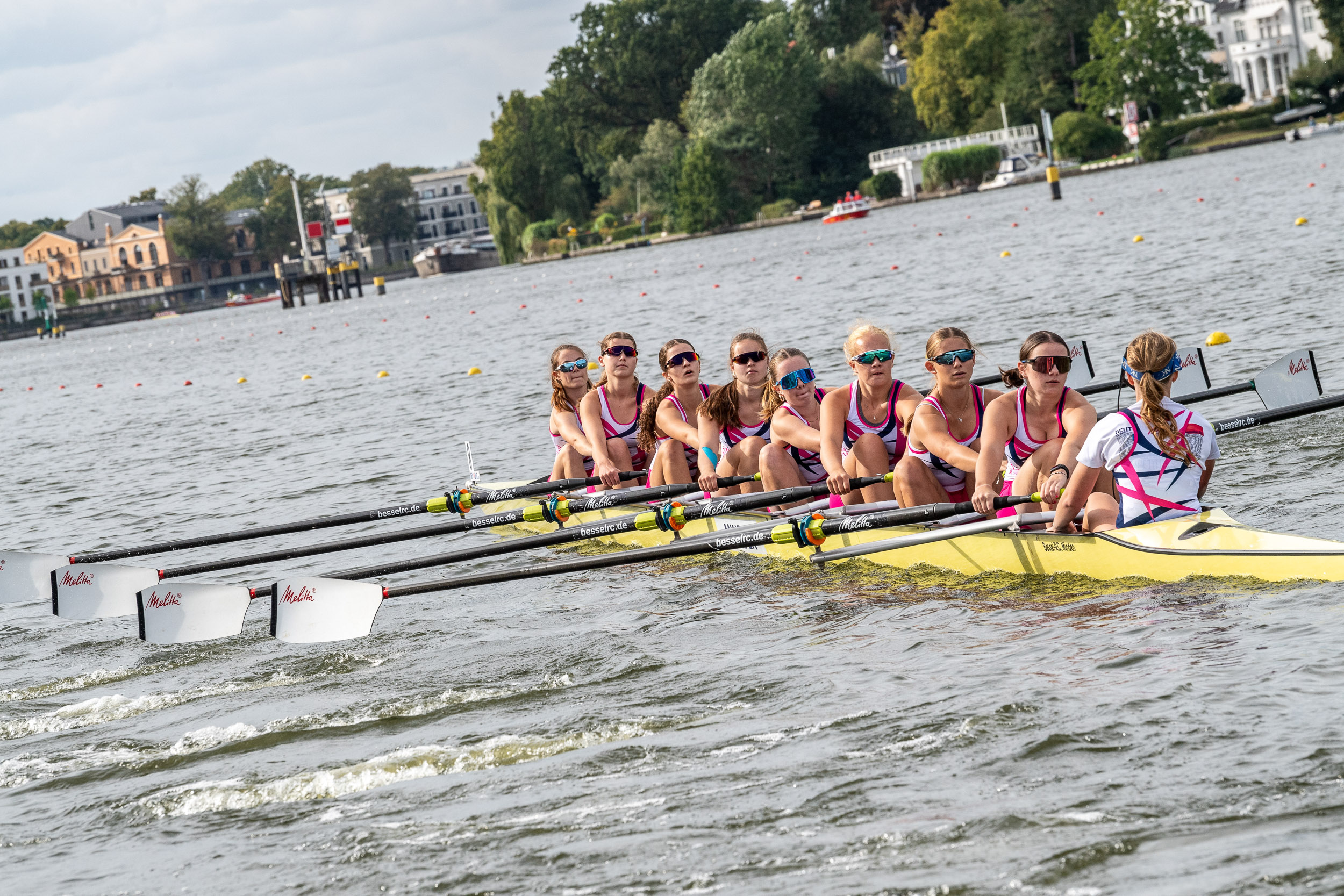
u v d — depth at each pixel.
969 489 29.67
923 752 17.91
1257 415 29.00
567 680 24.14
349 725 22.73
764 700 21.38
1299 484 31.36
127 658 29.98
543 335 119.44
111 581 31.86
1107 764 16.69
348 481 52.41
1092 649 21.61
